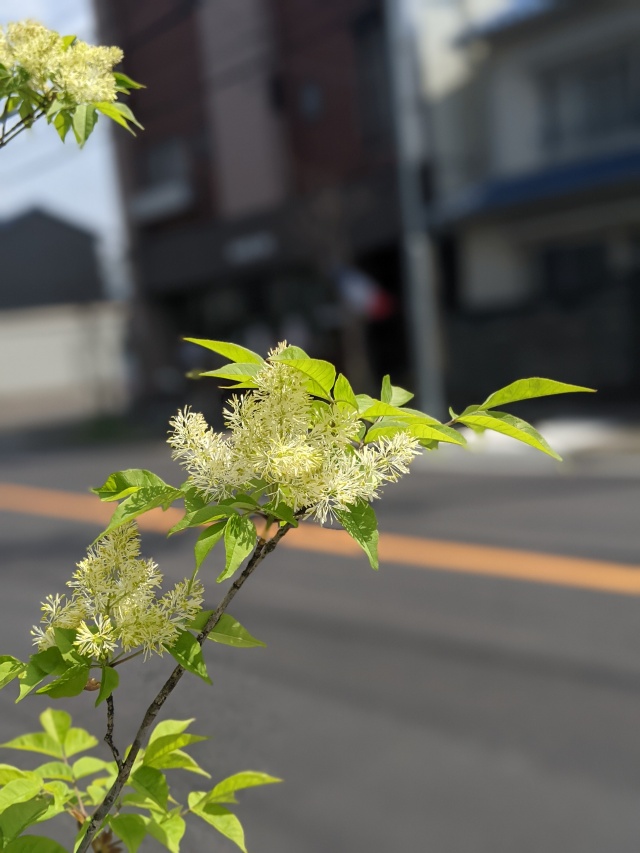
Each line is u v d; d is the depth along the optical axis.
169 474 9.32
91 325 35.81
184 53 20.14
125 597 0.94
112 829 1.06
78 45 1.25
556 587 5.05
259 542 0.96
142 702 1.35
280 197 18.59
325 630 4.46
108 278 35.84
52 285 37.69
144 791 1.02
